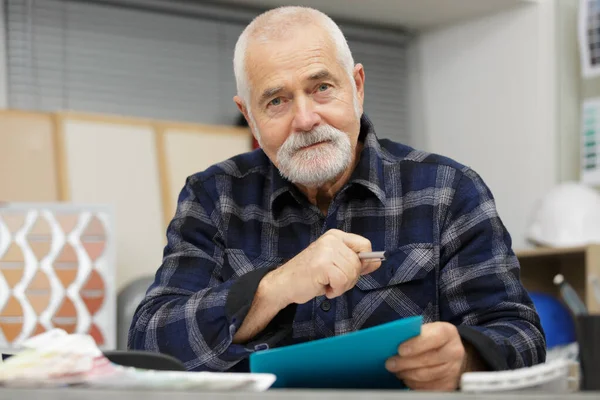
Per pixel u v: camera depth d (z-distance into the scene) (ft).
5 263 11.81
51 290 11.82
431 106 17.33
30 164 13.07
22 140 13.07
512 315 5.12
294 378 3.71
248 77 5.58
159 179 13.98
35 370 3.20
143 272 13.66
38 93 14.29
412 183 5.76
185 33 15.70
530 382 3.29
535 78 15.52
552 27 15.38
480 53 16.43
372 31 17.37
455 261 5.46
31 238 11.90
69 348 3.25
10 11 14.20
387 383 4.01
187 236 5.89
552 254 13.39
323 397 2.82
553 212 13.82
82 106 14.62
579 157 14.85
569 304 3.69
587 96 14.69
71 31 14.65
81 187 13.34
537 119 15.47
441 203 5.63
